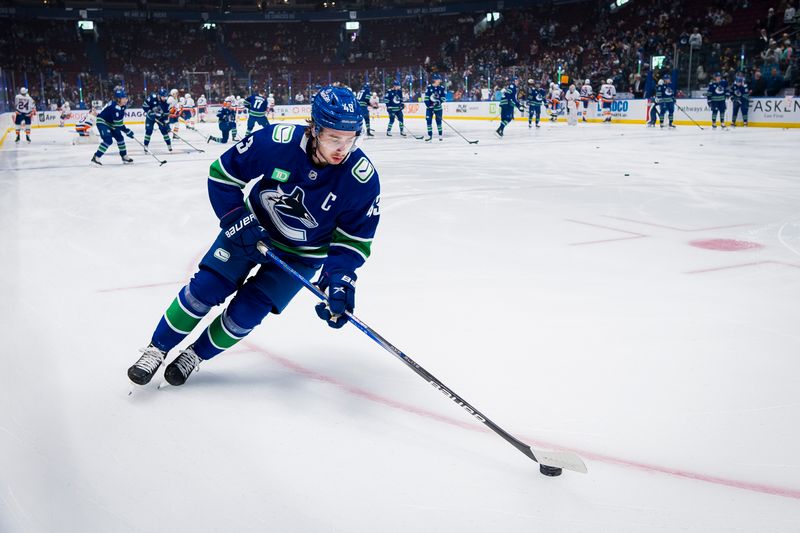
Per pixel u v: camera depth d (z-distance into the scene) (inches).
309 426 88.1
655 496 72.6
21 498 71.2
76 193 319.6
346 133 80.4
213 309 137.2
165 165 458.3
